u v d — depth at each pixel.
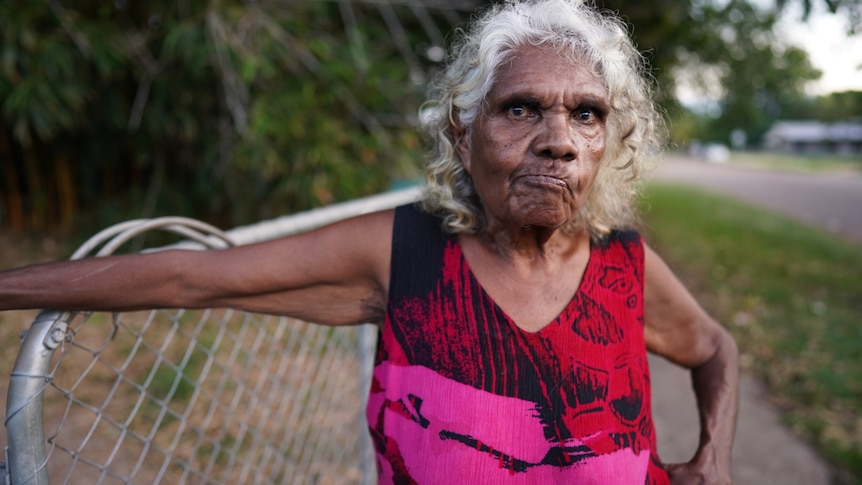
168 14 4.20
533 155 0.89
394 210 1.04
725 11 5.54
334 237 1.00
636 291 1.07
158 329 3.51
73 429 2.55
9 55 3.63
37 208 5.46
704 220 10.92
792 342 4.05
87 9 4.24
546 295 0.99
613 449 0.96
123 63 4.12
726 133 9.05
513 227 0.97
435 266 0.99
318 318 1.05
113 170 5.60
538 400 0.94
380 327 1.08
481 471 0.92
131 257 0.90
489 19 0.97
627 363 1.02
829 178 27.64
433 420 0.94
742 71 6.85
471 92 0.94
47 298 0.84
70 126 4.27
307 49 4.28
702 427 1.18
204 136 4.81
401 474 0.98
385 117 4.68
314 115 4.27
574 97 0.88
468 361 0.95
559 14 0.93
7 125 4.87
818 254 7.67
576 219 1.04
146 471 2.32
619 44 0.96
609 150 1.04
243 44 3.97
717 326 1.25
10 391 0.82
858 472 2.60
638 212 1.23
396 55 5.30
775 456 2.73
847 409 3.13
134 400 2.81
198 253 0.95
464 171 1.03
